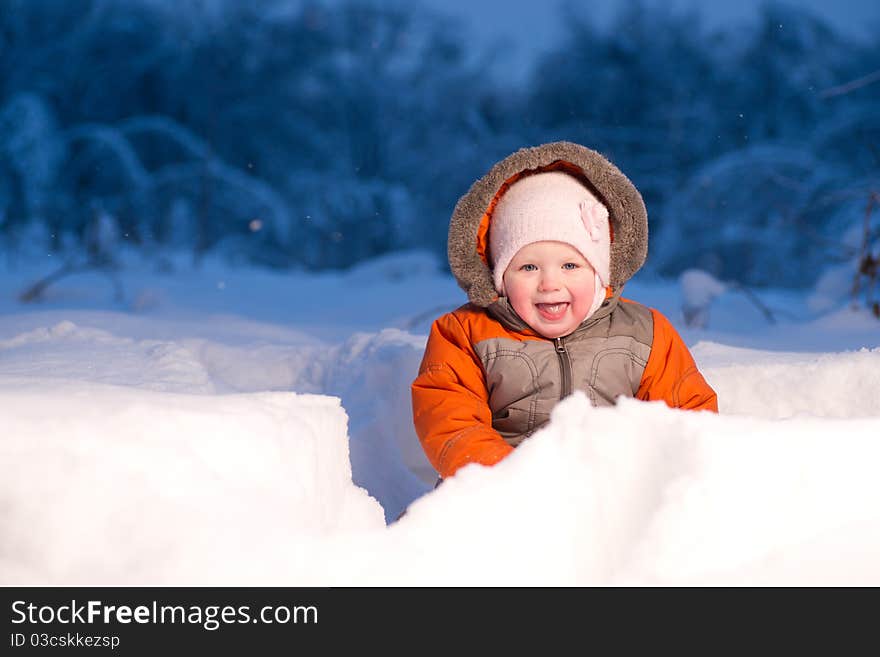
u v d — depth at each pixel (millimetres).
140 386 1963
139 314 4957
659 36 14992
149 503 1020
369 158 15555
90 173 12602
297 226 14297
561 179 2188
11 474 1007
